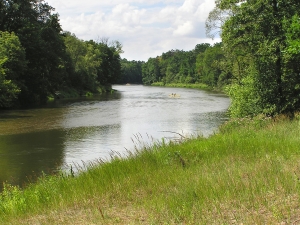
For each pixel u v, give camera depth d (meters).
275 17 17.61
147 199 6.29
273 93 18.39
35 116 30.81
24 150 16.91
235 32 18.69
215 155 9.30
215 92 74.44
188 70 126.50
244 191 5.70
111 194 6.95
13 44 39.00
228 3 18.73
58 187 8.24
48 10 51.94
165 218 5.11
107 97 59.88
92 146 17.75
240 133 12.23
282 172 6.31
